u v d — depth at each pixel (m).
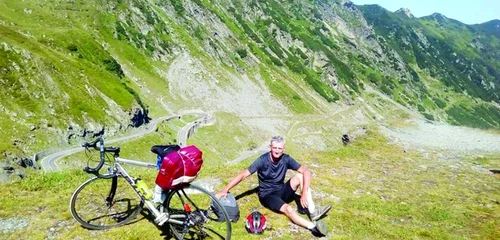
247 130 195.88
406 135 31.56
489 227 11.57
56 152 105.94
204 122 182.88
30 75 124.88
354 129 32.03
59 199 11.62
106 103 139.88
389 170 18.38
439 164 20.59
